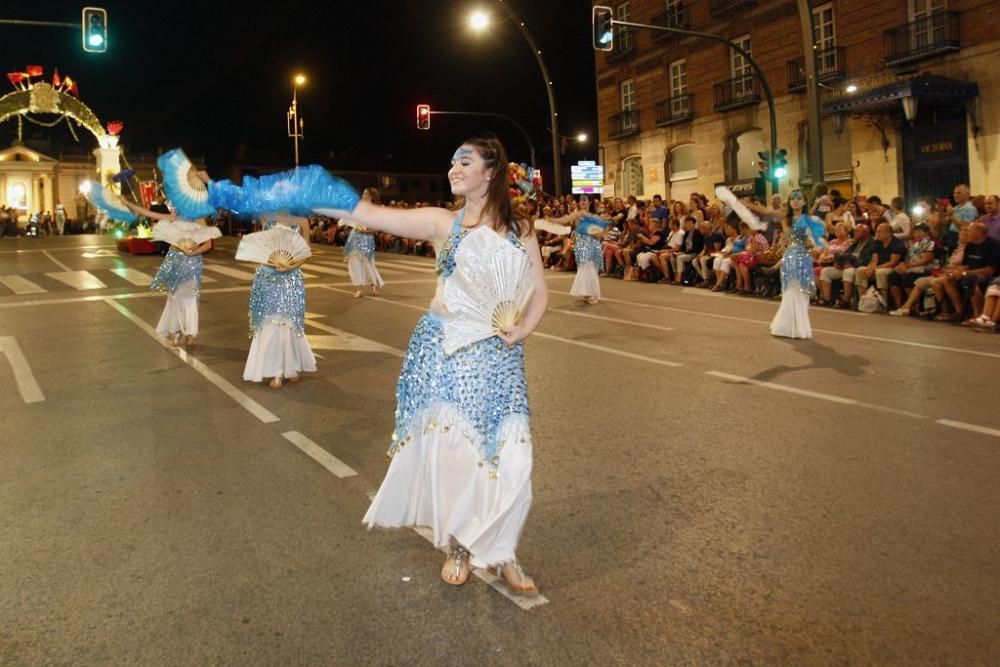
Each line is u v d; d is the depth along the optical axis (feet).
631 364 27.30
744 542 12.79
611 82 110.83
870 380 24.40
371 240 48.24
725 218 52.39
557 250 65.16
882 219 43.39
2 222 159.53
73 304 44.34
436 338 10.98
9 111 134.62
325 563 12.21
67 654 9.74
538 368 26.81
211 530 13.51
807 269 31.94
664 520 13.71
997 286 33.71
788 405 21.48
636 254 57.00
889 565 11.93
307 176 10.53
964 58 64.03
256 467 16.79
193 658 9.64
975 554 12.28
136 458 17.46
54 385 24.71
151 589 11.40
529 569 11.92
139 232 84.64
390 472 11.27
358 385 24.32
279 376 23.99
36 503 14.82
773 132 65.87
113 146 145.48
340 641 9.98
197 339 33.06
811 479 15.69
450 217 11.12
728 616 10.51
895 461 16.74
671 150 102.06
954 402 21.59
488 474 10.51
